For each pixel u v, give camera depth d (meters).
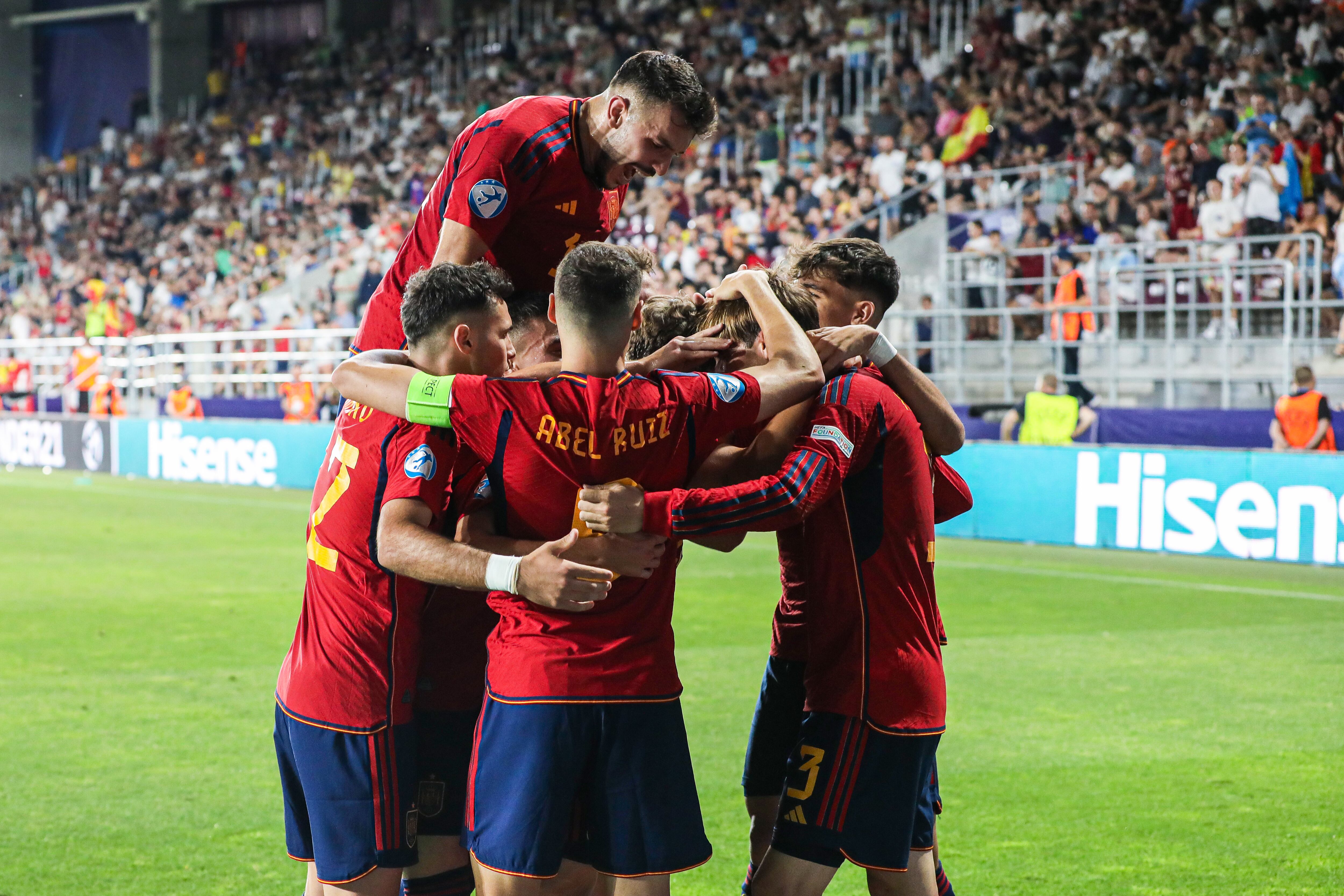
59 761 5.98
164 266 31.48
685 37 28.64
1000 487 13.75
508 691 3.13
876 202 20.22
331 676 3.41
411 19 37.41
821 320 3.57
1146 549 12.57
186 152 36.72
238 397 23.11
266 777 5.76
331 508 3.42
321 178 32.06
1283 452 11.67
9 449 25.98
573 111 3.68
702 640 8.85
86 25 42.78
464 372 3.31
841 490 3.32
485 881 3.17
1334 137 17.19
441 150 29.36
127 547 13.72
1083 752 6.18
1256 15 19.42
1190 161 17.27
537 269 3.84
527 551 3.11
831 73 24.25
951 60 23.23
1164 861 4.77
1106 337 17.16
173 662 8.13
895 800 3.29
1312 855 4.84
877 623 3.30
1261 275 16.23
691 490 3.04
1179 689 7.42
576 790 3.14
